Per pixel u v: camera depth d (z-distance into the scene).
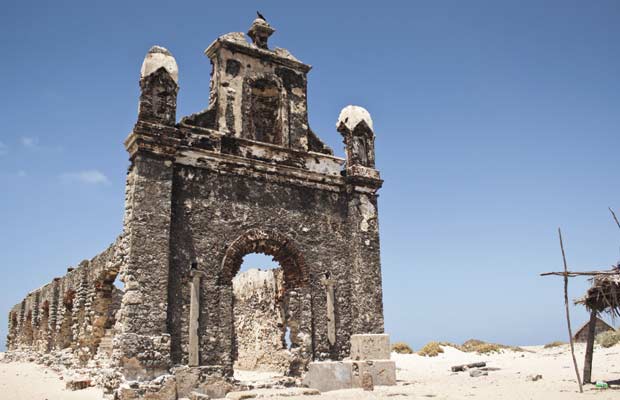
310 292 19.94
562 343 38.12
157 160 17.52
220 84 20.19
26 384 22.25
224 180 19.16
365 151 22.62
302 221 20.52
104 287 24.11
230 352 17.66
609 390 15.64
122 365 15.55
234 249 18.61
